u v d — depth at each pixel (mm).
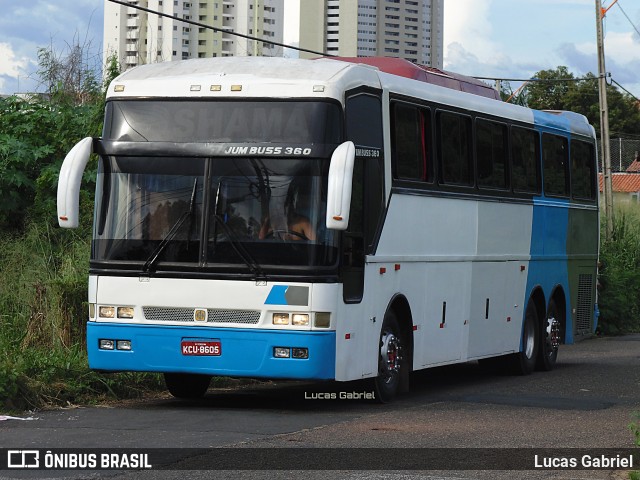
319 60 14234
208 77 13328
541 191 19953
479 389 16859
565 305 21250
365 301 13695
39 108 23172
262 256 12820
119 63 24750
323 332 12750
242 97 13133
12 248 19734
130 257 13141
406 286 14914
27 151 21547
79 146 13266
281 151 12898
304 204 12828
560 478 9312
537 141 19875
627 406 14633
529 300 19609
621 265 36312
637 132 76500
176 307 12977
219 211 12961
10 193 21094
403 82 14961
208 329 12898
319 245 12766
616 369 20844
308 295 12703
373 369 14016
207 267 12898
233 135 13062
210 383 16203
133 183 13242
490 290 17828
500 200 18078
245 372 12820
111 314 13188
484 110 17578
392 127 14555
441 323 16094
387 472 9320
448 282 16266
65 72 24781
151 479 8898
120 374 14672
